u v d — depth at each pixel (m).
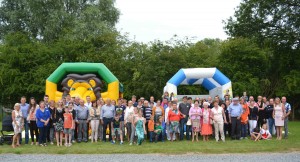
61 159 9.43
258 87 27.36
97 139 13.68
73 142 13.09
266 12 30.44
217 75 16.78
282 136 14.78
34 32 35.72
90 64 17.22
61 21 33.69
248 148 11.00
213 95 18.34
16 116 11.77
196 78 16.94
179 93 28.16
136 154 10.27
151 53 27.05
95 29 32.22
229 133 14.52
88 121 13.47
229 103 14.38
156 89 25.72
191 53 29.53
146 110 13.47
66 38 31.05
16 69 28.81
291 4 29.48
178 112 13.73
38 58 29.53
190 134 14.57
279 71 30.28
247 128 14.28
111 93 16.88
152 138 13.31
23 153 10.53
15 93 28.86
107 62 27.88
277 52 30.31
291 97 31.14
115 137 13.54
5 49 29.66
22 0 36.06
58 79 17.14
